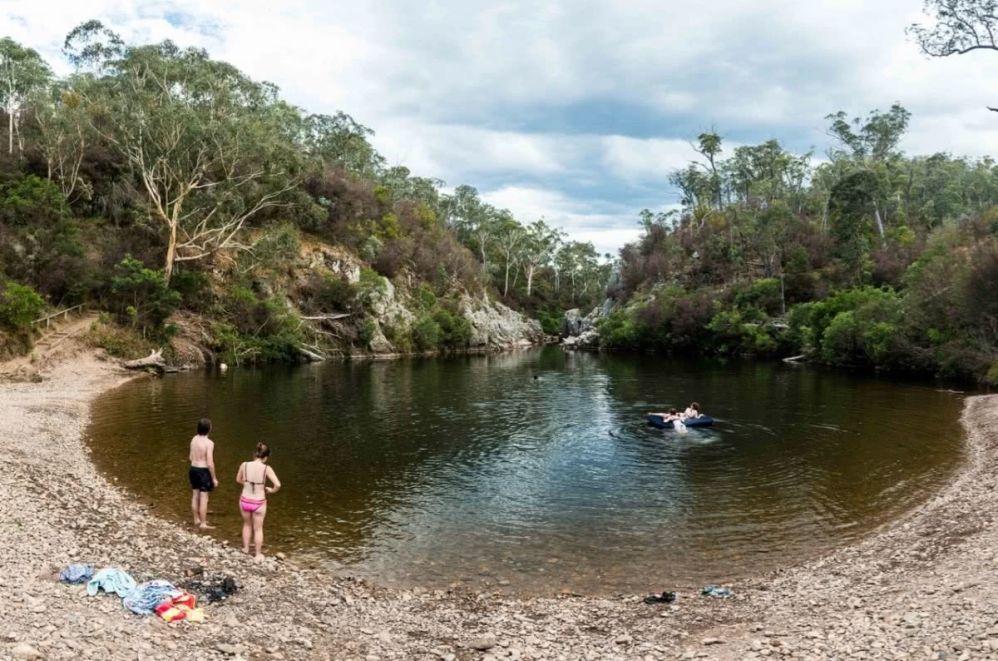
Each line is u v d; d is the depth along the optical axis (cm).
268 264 6525
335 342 7300
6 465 1819
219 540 1466
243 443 2544
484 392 4316
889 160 10850
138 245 5559
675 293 9369
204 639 859
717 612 1114
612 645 962
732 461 2344
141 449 2356
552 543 1538
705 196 12725
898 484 1995
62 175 5653
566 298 14888
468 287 10919
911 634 873
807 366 6341
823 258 8500
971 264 4716
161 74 5581
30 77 5944
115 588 978
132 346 4866
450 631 1027
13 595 888
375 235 9175
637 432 2902
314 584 1232
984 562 1177
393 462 2328
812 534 1584
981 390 4188
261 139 5875
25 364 4097
